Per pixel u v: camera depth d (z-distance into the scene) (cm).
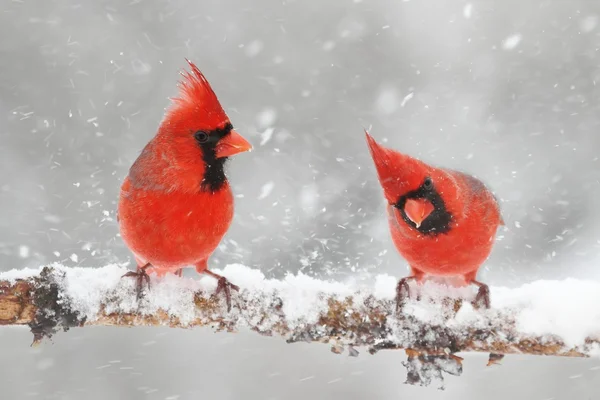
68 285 598
